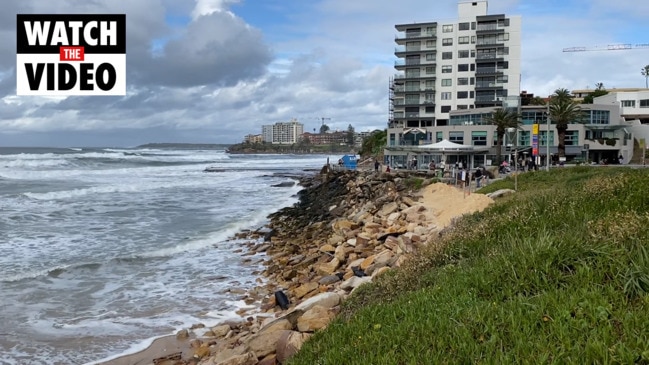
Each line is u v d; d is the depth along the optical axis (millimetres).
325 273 16047
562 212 10422
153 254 20281
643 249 5910
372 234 20891
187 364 10086
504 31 83375
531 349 4582
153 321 12867
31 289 15406
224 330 11859
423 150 51344
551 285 6043
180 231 25906
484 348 4887
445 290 7066
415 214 24266
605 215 9164
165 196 42094
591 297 5289
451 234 12344
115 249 21156
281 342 8477
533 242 7684
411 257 12125
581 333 4688
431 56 86562
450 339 5176
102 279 16734
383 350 5453
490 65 83812
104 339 11617
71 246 21594
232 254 20969
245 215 32094
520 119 62250
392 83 92562
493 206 16875
